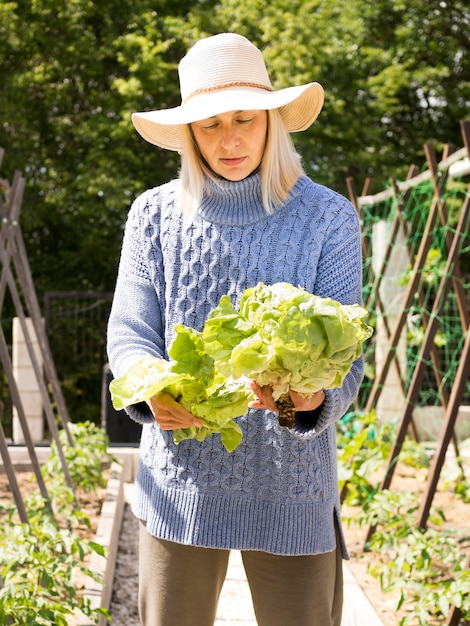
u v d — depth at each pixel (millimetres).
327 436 2150
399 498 4480
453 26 15203
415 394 4672
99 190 13812
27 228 15195
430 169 5113
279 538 2080
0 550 3402
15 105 14383
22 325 5227
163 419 1896
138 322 2180
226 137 2043
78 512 4465
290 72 13352
